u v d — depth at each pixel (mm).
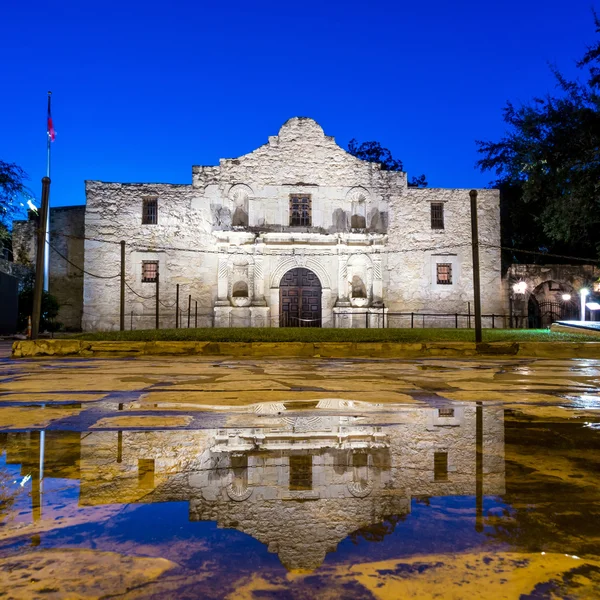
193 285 23953
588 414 3641
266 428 3068
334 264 24297
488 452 2465
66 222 26031
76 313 25703
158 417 3459
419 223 25312
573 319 25844
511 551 1326
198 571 1211
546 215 23781
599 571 1219
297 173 24859
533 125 22844
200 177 24422
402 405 4055
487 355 11617
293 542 1382
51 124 27547
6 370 7613
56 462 2256
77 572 1203
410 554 1307
